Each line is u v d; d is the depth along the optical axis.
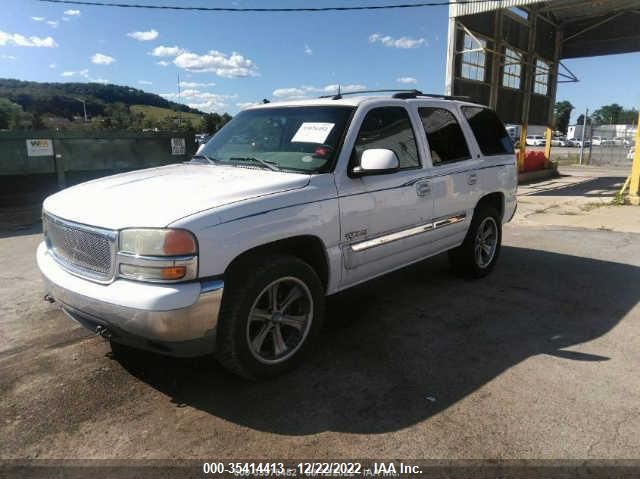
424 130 4.58
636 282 5.52
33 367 3.53
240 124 4.61
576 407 3.02
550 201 12.59
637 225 8.99
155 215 2.84
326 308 4.71
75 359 3.65
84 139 12.29
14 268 6.17
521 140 18.02
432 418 2.92
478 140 5.36
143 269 2.78
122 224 2.84
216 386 3.28
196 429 2.82
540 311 4.62
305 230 3.36
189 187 3.28
